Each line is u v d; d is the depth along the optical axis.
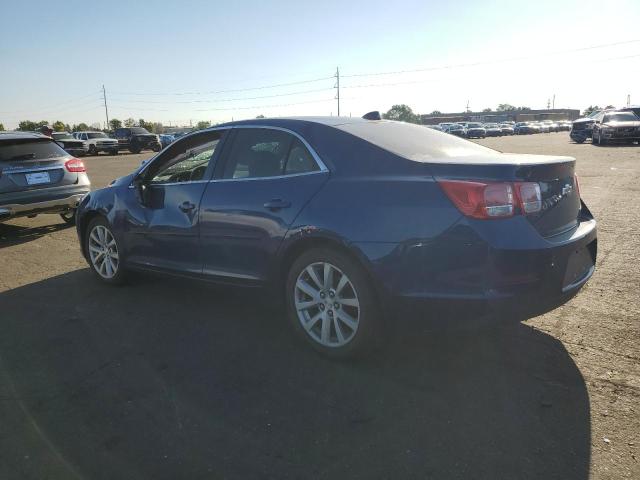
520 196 2.88
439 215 2.89
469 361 3.34
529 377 3.12
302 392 3.04
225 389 3.10
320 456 2.46
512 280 2.83
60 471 2.39
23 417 2.84
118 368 3.38
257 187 3.69
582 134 29.06
